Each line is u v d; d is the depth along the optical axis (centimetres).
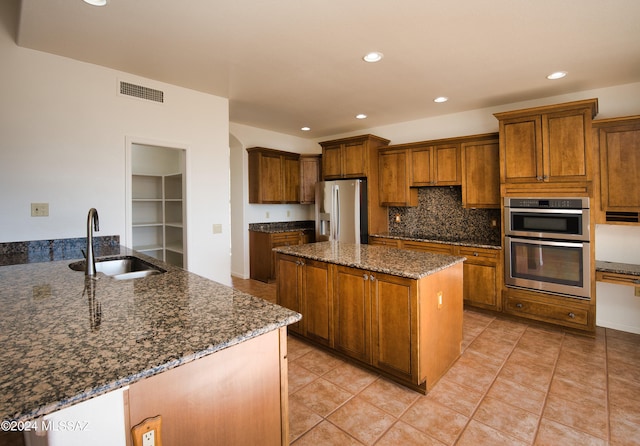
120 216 299
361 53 265
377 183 495
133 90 306
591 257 309
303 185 582
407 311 220
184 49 257
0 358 84
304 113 445
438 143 433
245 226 554
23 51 252
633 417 197
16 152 250
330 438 182
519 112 336
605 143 308
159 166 484
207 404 99
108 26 222
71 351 89
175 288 153
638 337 317
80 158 278
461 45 252
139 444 85
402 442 179
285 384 120
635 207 296
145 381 87
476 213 436
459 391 227
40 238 261
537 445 176
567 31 231
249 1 195
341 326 263
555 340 309
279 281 317
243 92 358
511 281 356
